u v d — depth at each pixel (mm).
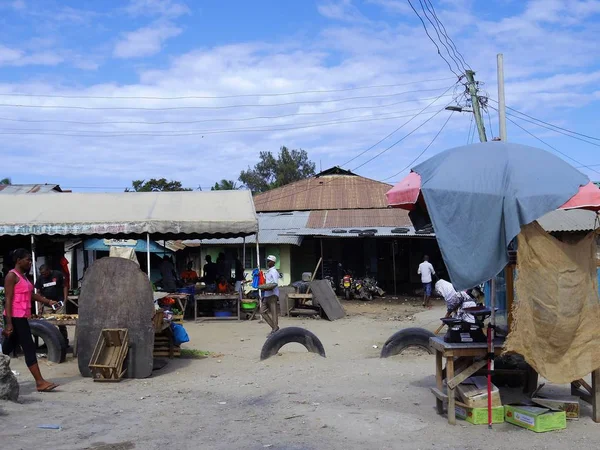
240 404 7758
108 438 6191
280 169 58312
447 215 6152
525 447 5703
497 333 6984
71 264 25391
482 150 6512
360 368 9820
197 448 5832
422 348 10852
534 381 7355
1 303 12469
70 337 15617
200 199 20828
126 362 9781
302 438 6082
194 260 31828
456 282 6055
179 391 8742
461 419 6641
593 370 6395
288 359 10891
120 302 9914
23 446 5789
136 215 18984
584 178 6117
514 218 5957
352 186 32219
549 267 6195
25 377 9805
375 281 25594
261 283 17484
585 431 6176
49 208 19547
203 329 17312
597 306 6387
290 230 26438
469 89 22312
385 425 6410
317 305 20234
